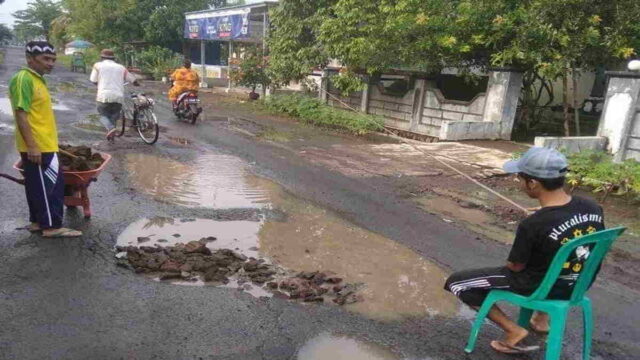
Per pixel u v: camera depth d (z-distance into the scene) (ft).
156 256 14.71
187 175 24.89
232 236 17.21
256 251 16.07
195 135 37.17
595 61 37.37
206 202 20.74
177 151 30.60
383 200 22.93
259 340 11.09
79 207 18.83
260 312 12.27
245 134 39.32
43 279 13.03
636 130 29.53
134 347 10.46
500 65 39.11
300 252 16.28
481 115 41.16
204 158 29.14
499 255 17.21
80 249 15.03
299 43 53.42
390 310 12.94
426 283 14.69
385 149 35.60
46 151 14.97
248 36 68.80
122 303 12.17
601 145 31.14
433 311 13.07
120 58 108.27
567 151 28.37
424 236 18.60
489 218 21.27
